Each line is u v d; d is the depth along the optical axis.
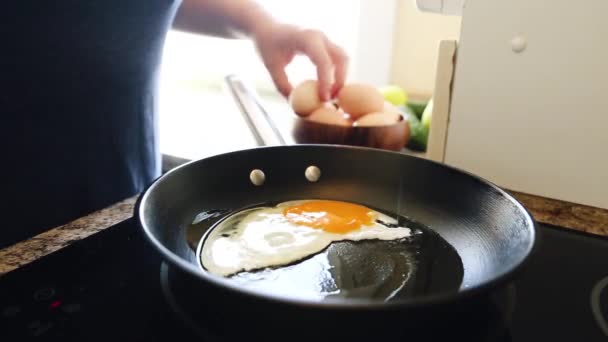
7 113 0.41
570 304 0.38
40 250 0.41
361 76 0.91
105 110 0.47
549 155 0.52
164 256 0.30
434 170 0.48
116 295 0.36
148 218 0.38
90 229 0.45
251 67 1.05
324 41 0.65
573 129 0.50
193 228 0.45
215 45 1.09
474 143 0.55
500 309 0.37
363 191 0.52
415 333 0.32
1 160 0.42
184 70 1.15
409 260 0.43
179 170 0.44
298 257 0.43
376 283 0.39
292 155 0.52
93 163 0.48
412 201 0.50
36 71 0.41
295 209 0.50
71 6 0.40
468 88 0.53
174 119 0.84
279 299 0.27
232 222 0.47
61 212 0.47
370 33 0.87
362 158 0.52
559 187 0.53
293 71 0.93
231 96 0.68
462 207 0.46
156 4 0.46
